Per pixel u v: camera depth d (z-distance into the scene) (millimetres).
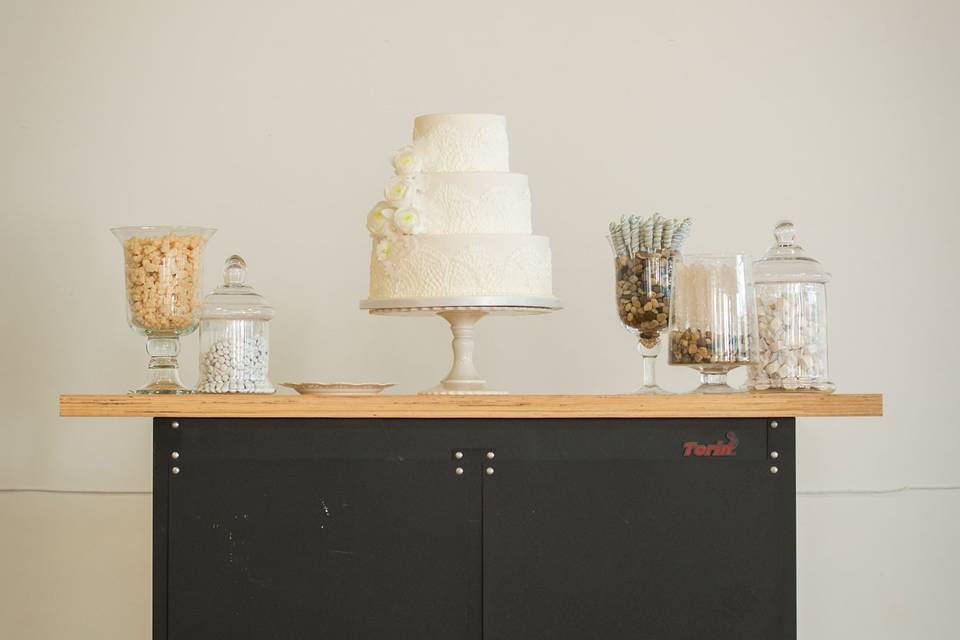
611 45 3072
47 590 3008
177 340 2291
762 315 2227
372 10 3066
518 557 2096
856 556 3059
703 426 2109
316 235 3041
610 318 3041
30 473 3021
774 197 3076
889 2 3107
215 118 3051
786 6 3094
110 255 3045
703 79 3078
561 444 2104
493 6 3068
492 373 3027
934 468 3084
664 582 2098
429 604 2090
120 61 3057
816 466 3070
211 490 2088
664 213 3062
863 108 3094
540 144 3057
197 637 2076
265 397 2074
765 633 2098
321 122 3053
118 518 3020
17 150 3045
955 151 3104
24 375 3035
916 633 3059
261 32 3062
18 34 3059
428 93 3061
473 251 2188
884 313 3084
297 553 2086
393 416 2088
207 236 2318
